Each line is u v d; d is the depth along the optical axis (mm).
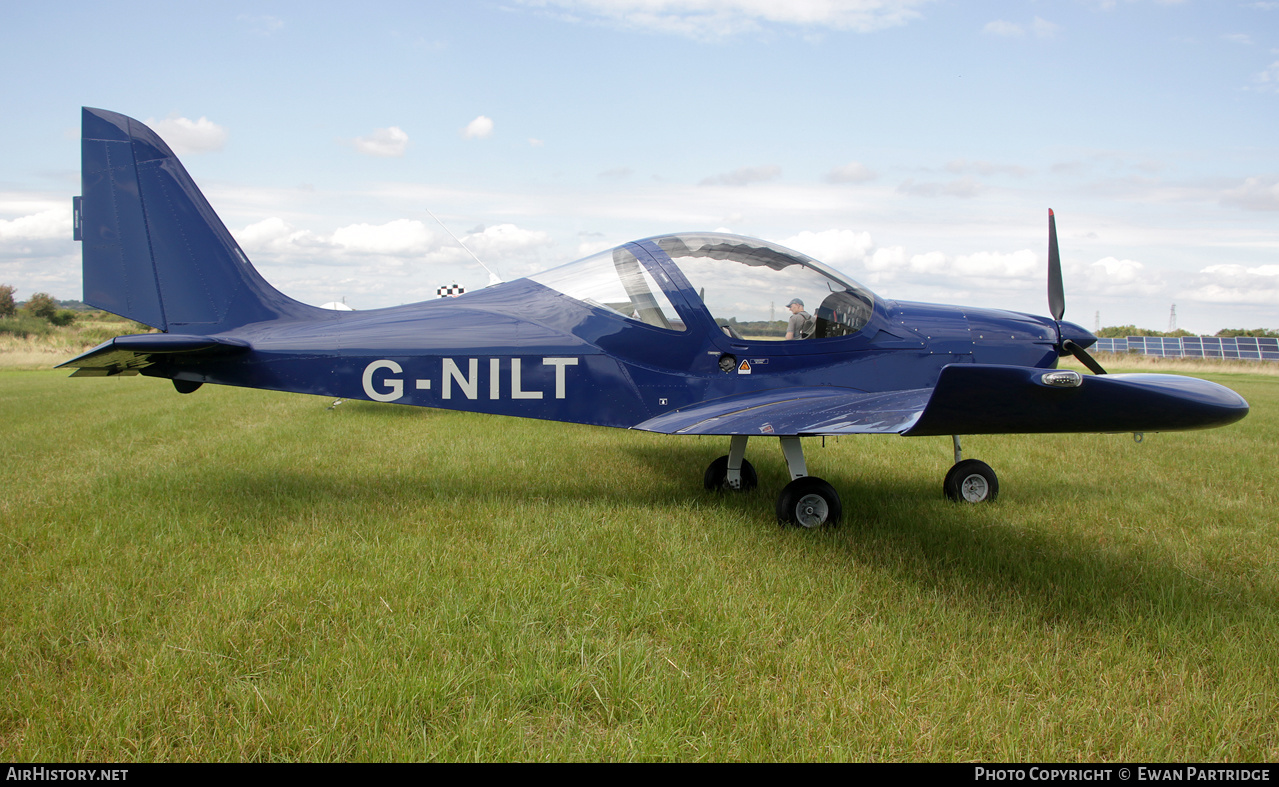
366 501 4672
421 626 2703
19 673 2395
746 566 3494
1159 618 2912
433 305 4980
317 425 8656
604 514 4371
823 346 4891
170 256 4898
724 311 4809
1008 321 5258
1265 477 6004
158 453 6582
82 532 3877
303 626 2736
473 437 7629
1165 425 3137
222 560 3484
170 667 2398
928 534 4121
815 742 2096
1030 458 6918
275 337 4730
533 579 3193
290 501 4570
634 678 2379
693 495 5145
